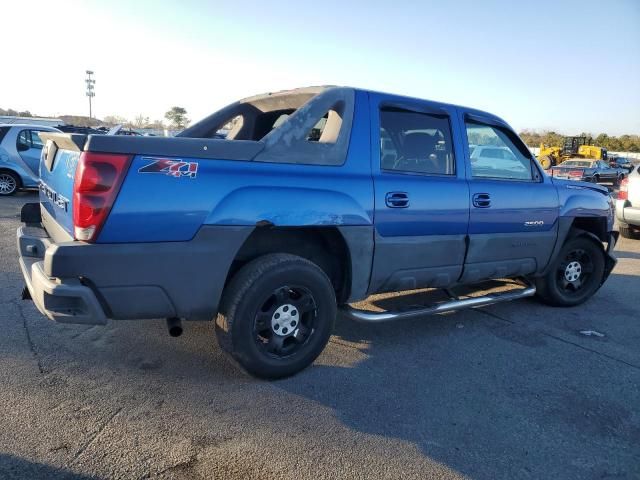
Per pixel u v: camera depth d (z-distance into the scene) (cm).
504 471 265
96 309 281
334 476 253
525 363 401
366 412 313
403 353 408
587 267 562
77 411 296
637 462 279
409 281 404
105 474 245
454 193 417
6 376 333
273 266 329
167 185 292
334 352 401
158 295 298
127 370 350
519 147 489
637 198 1024
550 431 305
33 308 459
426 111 418
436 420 309
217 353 383
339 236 361
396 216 381
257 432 286
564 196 512
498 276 473
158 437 276
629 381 377
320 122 387
